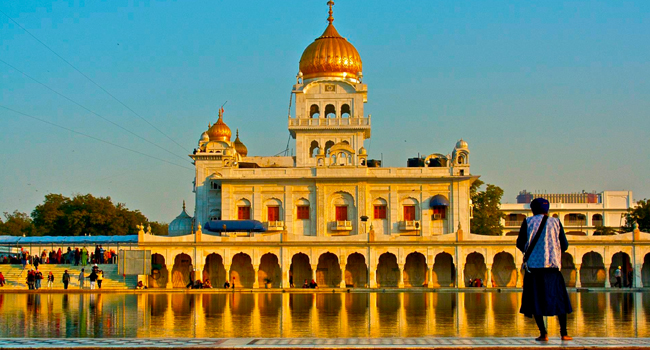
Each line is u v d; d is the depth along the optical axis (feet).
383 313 151.12
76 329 118.32
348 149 307.58
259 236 262.47
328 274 278.05
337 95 332.80
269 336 107.55
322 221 299.38
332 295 223.92
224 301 192.34
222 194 304.30
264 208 303.27
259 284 276.41
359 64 342.03
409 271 277.85
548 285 76.23
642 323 127.75
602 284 275.18
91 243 300.20
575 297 206.49
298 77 337.11
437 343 77.10
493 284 273.54
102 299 199.31
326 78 334.03
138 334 110.52
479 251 259.19
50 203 418.31
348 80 336.08
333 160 308.40
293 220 301.02
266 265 277.85
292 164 356.79
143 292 239.71
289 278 275.18
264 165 356.18
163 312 153.38
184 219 322.34
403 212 300.40
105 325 125.08
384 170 301.63
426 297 210.59
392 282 277.64
